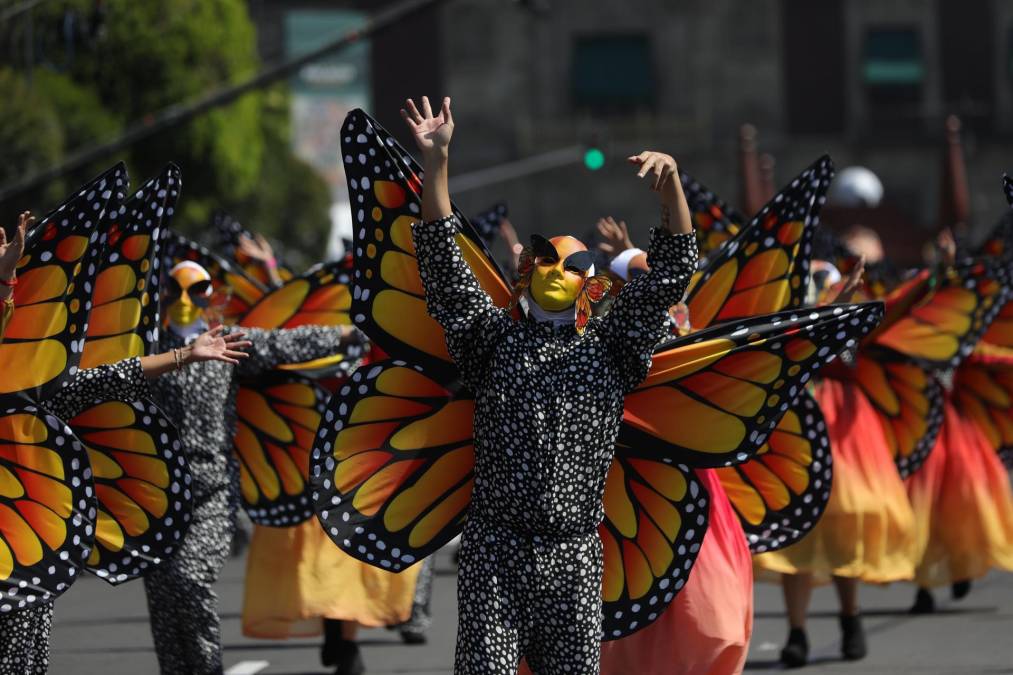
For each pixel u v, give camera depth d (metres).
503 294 17.62
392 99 155.00
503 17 151.75
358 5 159.50
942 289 28.45
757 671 25.20
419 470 17.91
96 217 18.34
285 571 25.34
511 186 150.62
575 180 150.62
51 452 18.31
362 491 17.83
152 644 29.97
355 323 17.86
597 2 152.00
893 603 33.28
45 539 18.39
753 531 21.31
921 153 151.50
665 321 16.36
